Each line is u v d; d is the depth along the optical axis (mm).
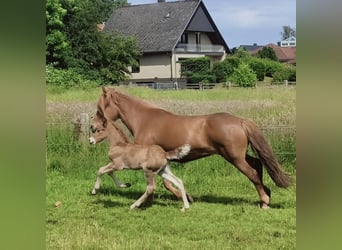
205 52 44562
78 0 32125
